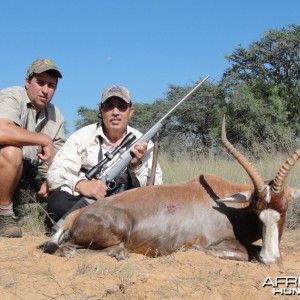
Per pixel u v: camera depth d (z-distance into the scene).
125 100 2.50
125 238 2.19
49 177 2.51
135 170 2.52
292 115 10.82
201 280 1.82
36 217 2.88
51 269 1.91
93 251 2.16
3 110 2.56
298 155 2.01
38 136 2.53
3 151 2.50
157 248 2.21
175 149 9.07
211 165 4.55
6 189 2.54
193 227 2.22
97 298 1.61
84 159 2.55
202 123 11.04
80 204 2.35
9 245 2.37
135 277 1.80
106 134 2.57
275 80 11.90
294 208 3.08
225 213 2.25
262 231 2.09
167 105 10.95
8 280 1.79
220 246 2.19
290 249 2.47
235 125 9.72
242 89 10.41
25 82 2.70
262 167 4.38
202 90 10.91
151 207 2.23
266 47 11.81
